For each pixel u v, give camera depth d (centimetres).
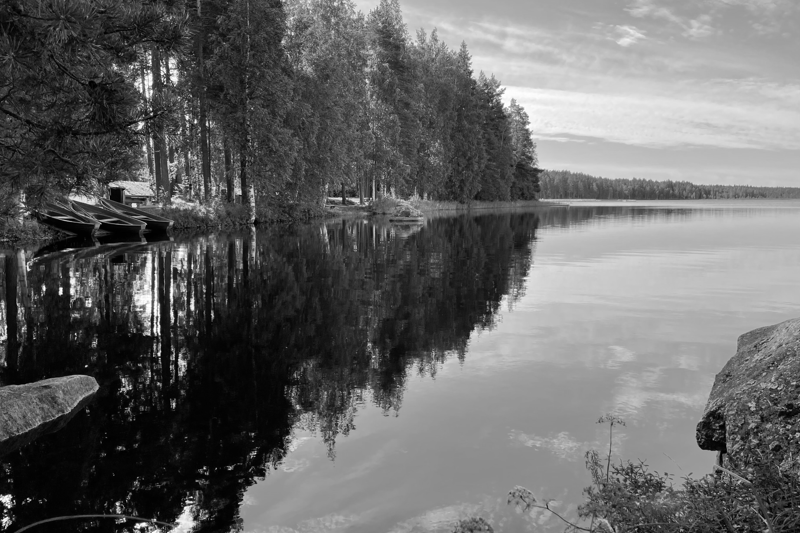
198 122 3206
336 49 4278
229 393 610
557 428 507
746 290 1277
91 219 2534
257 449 472
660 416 534
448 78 6212
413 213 4225
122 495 400
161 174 3341
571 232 3186
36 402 538
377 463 443
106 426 521
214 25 3253
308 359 738
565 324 938
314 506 382
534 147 9125
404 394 602
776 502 229
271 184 3447
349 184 5766
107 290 1233
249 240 2494
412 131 5356
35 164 521
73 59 464
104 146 536
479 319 978
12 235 2242
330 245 2294
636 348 788
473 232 3128
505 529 346
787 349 362
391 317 992
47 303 1089
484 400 582
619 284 1370
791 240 2647
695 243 2488
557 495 387
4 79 479
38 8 407
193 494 400
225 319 969
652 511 259
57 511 381
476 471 425
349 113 4509
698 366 701
